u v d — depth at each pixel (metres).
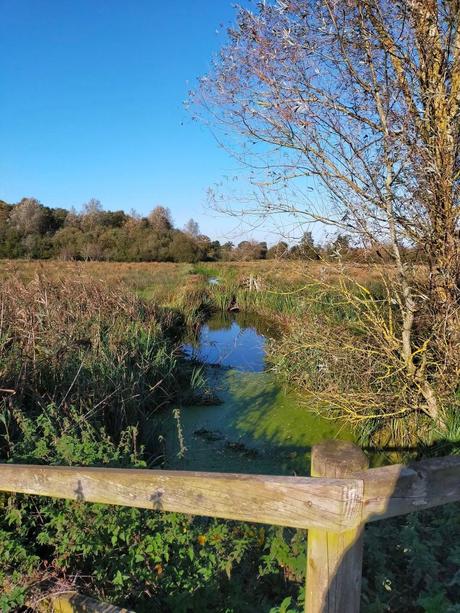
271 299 16.62
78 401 5.27
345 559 1.49
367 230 4.97
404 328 5.27
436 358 5.32
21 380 5.12
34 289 10.07
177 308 16.39
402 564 2.87
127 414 6.16
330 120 4.74
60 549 2.67
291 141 4.98
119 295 12.41
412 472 1.53
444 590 2.46
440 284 5.00
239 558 2.81
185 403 8.29
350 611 1.53
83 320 8.98
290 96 4.76
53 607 2.40
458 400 5.00
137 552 2.74
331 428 6.77
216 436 6.77
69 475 2.06
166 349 10.05
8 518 2.86
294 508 1.50
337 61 4.71
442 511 3.22
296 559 2.68
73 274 13.95
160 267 33.66
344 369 6.20
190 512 1.70
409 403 5.46
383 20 4.50
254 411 7.79
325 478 1.48
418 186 4.71
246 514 1.58
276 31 4.70
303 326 7.69
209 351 12.66
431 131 4.70
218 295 19.56
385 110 4.73
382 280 5.58
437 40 4.55
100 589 2.63
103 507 2.76
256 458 6.00
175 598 2.56
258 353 12.54
